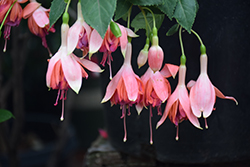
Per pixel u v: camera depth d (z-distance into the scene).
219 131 0.83
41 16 0.73
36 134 1.91
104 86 0.90
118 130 0.90
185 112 0.69
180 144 0.84
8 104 2.20
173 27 0.72
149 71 0.70
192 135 0.84
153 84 0.69
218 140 0.83
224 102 0.82
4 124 1.13
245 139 0.84
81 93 2.83
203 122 0.83
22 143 1.82
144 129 0.86
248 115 0.83
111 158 0.94
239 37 0.81
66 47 0.67
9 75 1.85
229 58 0.81
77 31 0.66
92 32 0.66
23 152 1.58
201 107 0.69
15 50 1.13
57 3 0.68
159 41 0.82
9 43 1.51
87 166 0.95
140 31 0.82
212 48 0.81
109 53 0.67
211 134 0.83
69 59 0.66
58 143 1.34
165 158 0.86
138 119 0.86
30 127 1.92
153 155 0.87
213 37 0.81
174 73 0.70
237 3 0.80
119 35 0.65
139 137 0.87
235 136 0.84
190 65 0.82
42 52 2.10
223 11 0.80
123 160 0.93
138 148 0.88
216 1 0.80
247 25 0.81
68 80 0.66
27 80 2.26
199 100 0.69
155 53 0.68
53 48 1.48
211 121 0.83
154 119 0.85
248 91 0.83
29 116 2.21
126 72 0.68
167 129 0.84
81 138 2.65
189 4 0.69
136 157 0.92
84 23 0.66
